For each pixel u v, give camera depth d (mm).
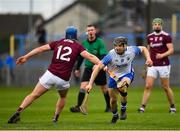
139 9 79875
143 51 27406
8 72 71312
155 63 35031
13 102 45812
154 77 35094
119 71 27469
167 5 82062
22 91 60750
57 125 26953
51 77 26953
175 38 73125
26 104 27453
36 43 72625
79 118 31172
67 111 35938
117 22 80750
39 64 71625
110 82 27500
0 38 76625
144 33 73562
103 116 32406
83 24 84000
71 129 25219
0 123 27766
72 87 67125
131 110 36938
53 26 83250
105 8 85000
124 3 82312
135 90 61938
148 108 38781
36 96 27344
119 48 26750
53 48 27203
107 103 35719
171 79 70688
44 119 30688
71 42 27062
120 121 29188
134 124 27719
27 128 25438
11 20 82625
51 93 57562
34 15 82438
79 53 26969
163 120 29906
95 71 26719
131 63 27500
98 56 35594
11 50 71188
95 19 83812
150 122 28797
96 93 57125
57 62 26969
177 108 38719
